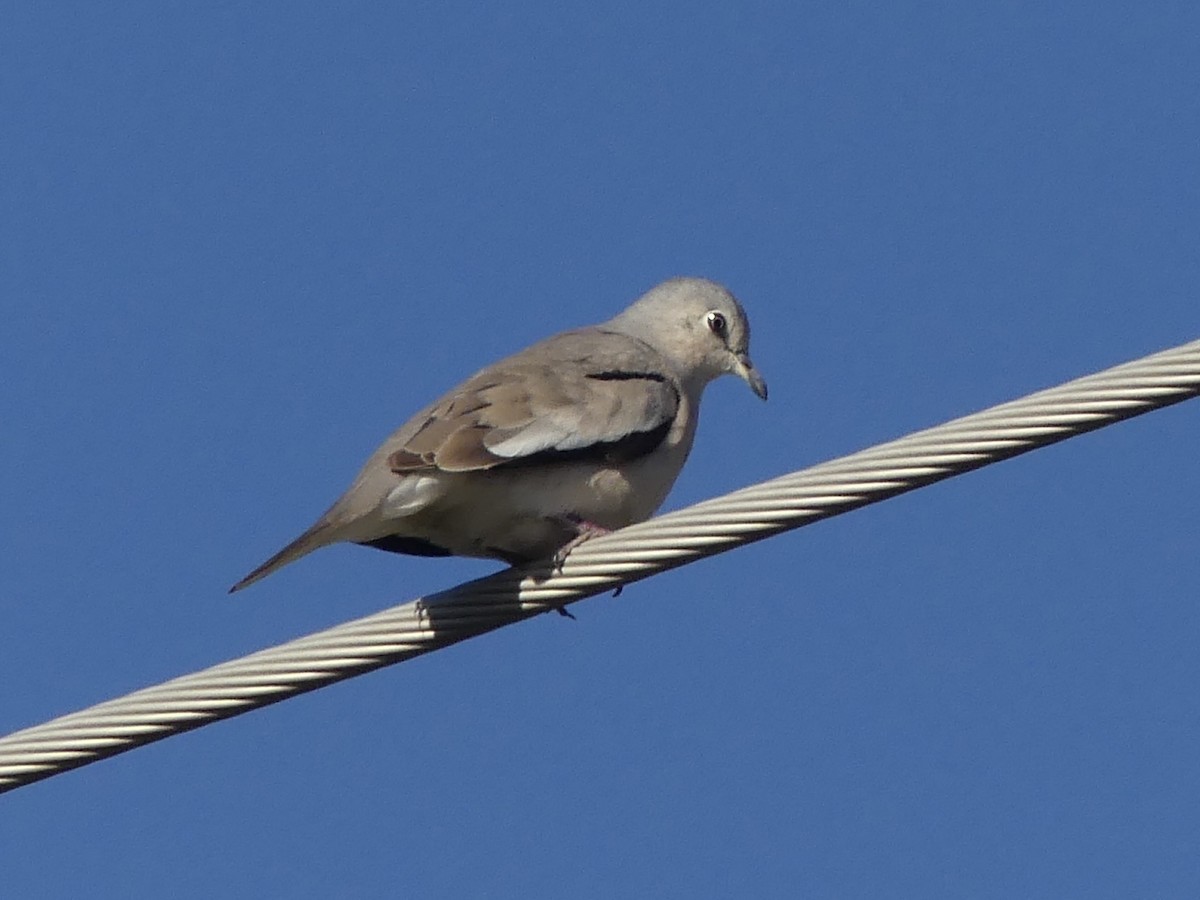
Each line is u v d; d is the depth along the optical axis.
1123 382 11.80
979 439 12.04
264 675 12.83
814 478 12.38
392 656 13.11
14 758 12.77
